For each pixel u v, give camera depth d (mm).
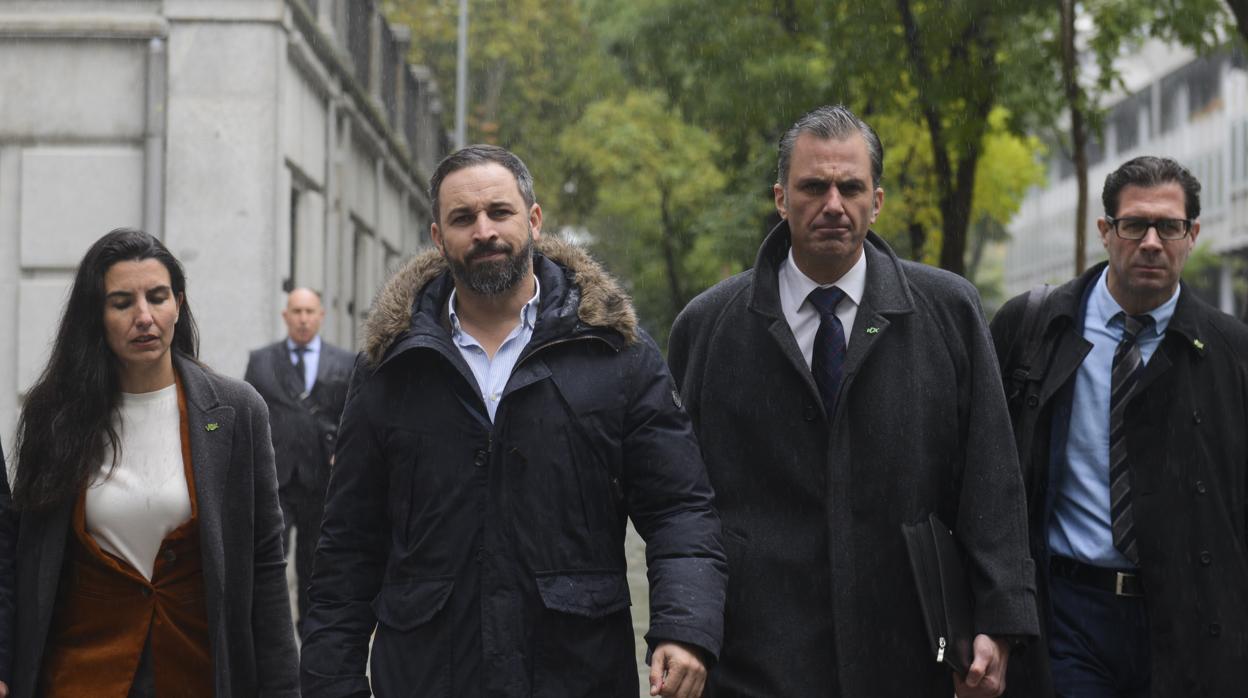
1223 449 5617
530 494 4695
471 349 4871
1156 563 5551
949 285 5402
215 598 5016
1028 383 5793
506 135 49312
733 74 21359
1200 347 5617
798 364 5254
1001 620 5070
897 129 21828
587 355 4805
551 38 49688
